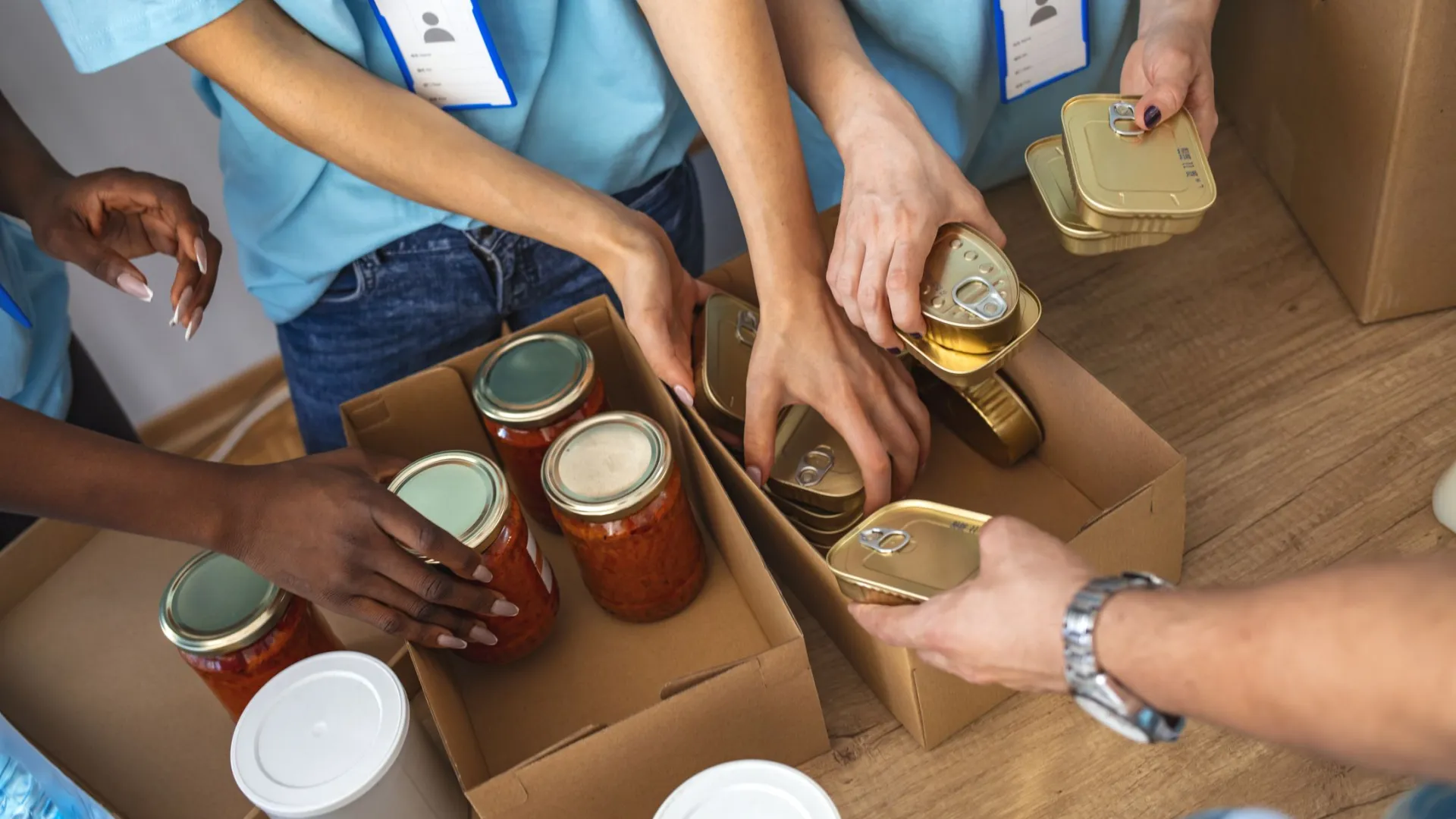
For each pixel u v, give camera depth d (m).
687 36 0.85
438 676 0.78
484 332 1.21
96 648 0.97
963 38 1.07
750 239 0.88
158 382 1.67
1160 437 0.80
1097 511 0.89
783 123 0.86
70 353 1.26
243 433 1.67
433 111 0.95
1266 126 1.12
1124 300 1.08
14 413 0.70
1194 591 0.46
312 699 0.75
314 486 0.75
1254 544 0.85
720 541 0.91
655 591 0.86
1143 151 0.82
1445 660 0.36
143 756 0.88
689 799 0.64
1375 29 0.86
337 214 1.07
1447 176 0.88
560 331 0.99
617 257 0.91
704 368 0.91
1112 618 0.48
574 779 0.70
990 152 1.26
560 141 1.09
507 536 0.81
